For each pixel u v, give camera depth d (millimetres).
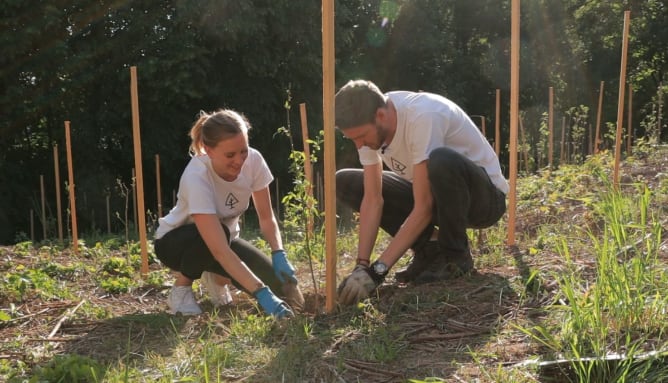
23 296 4152
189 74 13078
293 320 3039
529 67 22844
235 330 3055
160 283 4551
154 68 12703
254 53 14180
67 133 6395
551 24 23109
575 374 2316
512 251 4234
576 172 7195
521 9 23203
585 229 4473
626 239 3436
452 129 3496
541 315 2893
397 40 19016
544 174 7543
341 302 3270
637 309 2568
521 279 3381
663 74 22609
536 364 2336
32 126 14734
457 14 23531
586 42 23125
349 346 2736
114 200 14359
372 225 3439
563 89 23234
